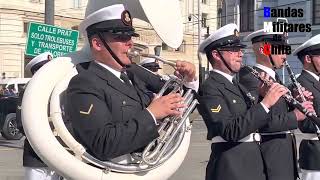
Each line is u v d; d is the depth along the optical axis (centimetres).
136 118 257
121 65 275
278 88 362
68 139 250
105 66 274
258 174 377
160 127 268
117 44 272
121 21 271
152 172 265
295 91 414
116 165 255
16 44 3116
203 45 390
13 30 3105
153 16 271
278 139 407
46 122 250
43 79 258
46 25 988
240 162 371
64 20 3319
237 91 376
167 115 264
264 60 435
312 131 456
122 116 264
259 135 398
